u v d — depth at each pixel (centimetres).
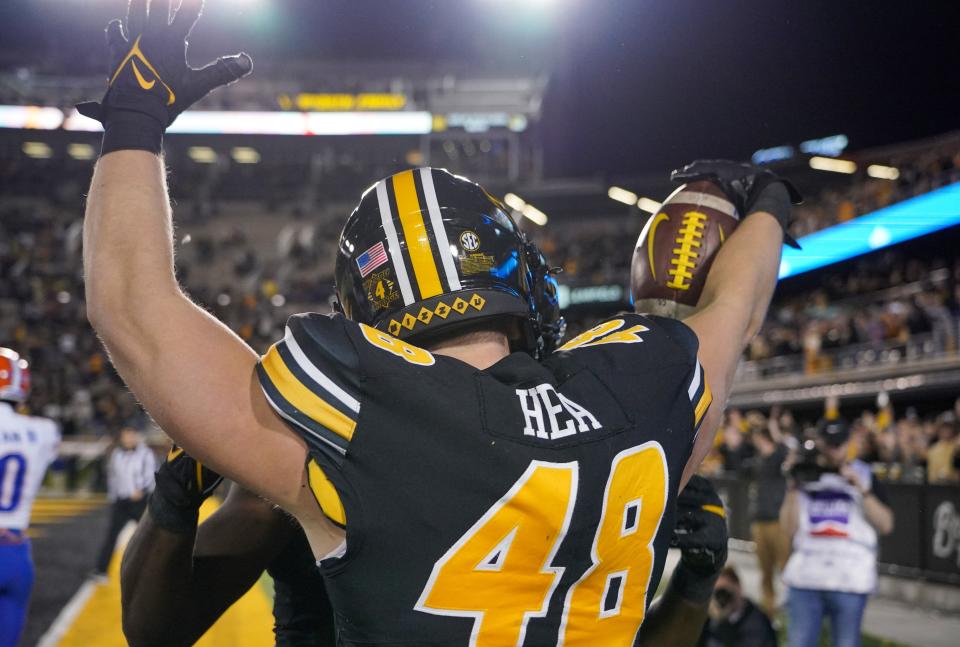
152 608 127
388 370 101
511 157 4178
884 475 1109
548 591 102
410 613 99
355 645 102
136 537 126
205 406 97
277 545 135
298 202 4209
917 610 780
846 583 531
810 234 2952
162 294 100
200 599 131
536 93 4125
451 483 98
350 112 4131
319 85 4128
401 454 98
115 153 107
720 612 488
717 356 125
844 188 3228
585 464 103
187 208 4047
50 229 3706
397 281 118
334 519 98
